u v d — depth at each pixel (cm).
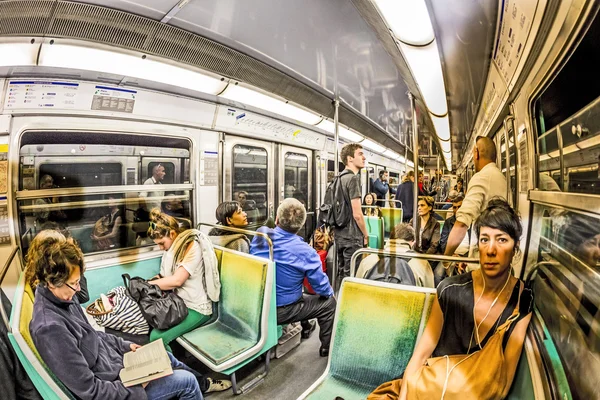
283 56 215
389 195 239
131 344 178
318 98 281
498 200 113
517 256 105
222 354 192
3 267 171
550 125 81
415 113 184
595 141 61
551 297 84
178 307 208
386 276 179
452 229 141
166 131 241
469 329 121
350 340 167
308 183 384
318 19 163
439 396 113
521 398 96
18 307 136
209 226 273
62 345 128
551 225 83
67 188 197
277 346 233
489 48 115
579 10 65
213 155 276
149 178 236
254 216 316
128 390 144
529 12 85
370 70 197
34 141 183
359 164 233
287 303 222
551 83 79
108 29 166
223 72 218
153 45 182
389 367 156
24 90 178
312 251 223
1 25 143
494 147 117
